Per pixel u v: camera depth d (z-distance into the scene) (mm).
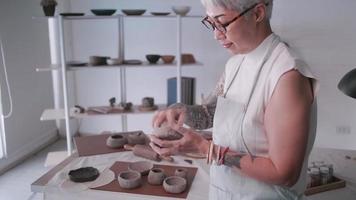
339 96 3633
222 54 3830
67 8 3953
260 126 963
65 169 1502
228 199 1088
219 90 1231
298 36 3594
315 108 923
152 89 4047
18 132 3625
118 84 4059
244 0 861
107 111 3344
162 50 3930
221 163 948
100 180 1397
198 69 3904
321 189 1471
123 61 3367
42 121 4066
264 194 1014
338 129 3697
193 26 3822
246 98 996
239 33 923
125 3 3875
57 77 4152
